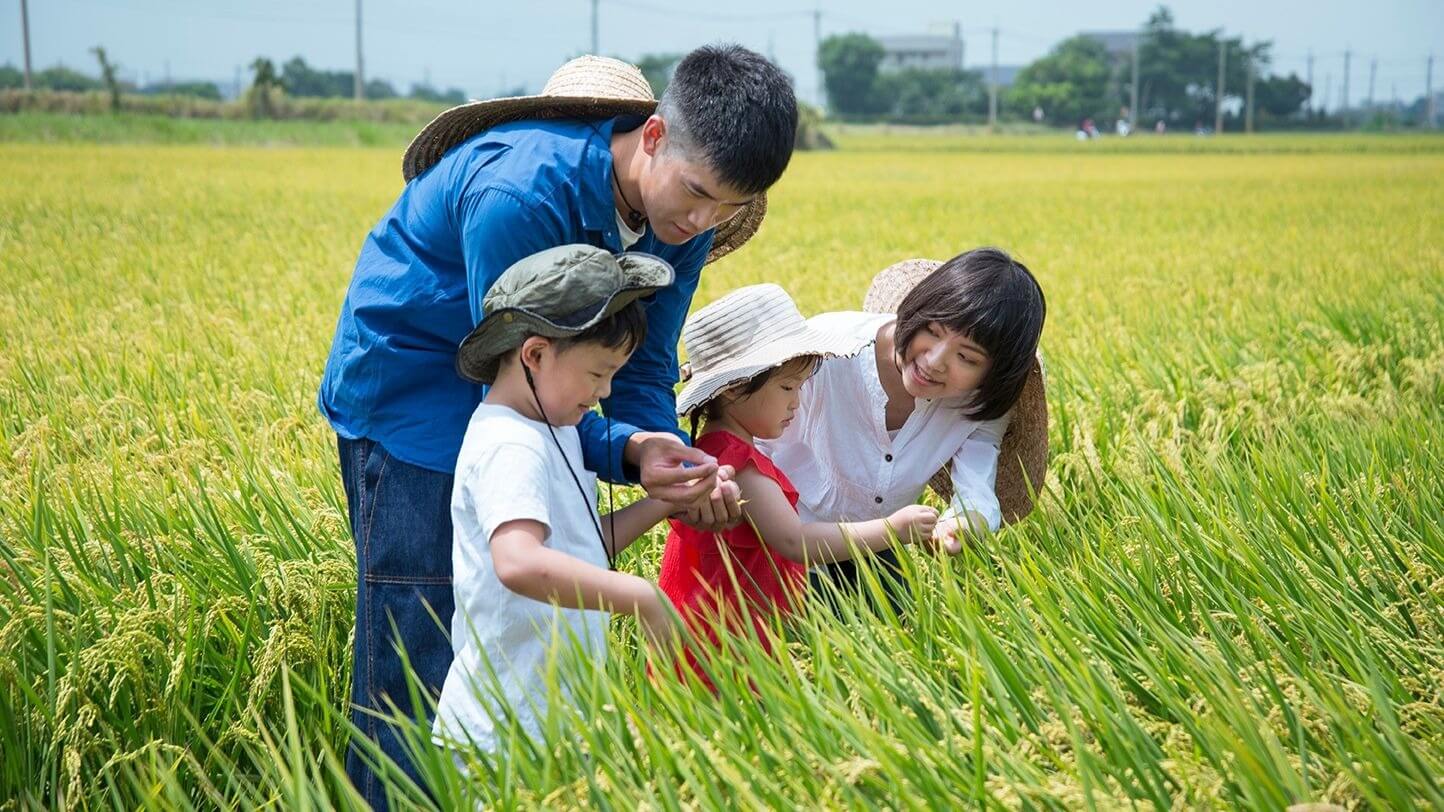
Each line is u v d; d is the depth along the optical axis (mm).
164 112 63031
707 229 3129
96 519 4086
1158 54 149250
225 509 4363
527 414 2891
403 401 3062
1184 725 2678
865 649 3006
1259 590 3395
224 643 3523
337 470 4758
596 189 2926
